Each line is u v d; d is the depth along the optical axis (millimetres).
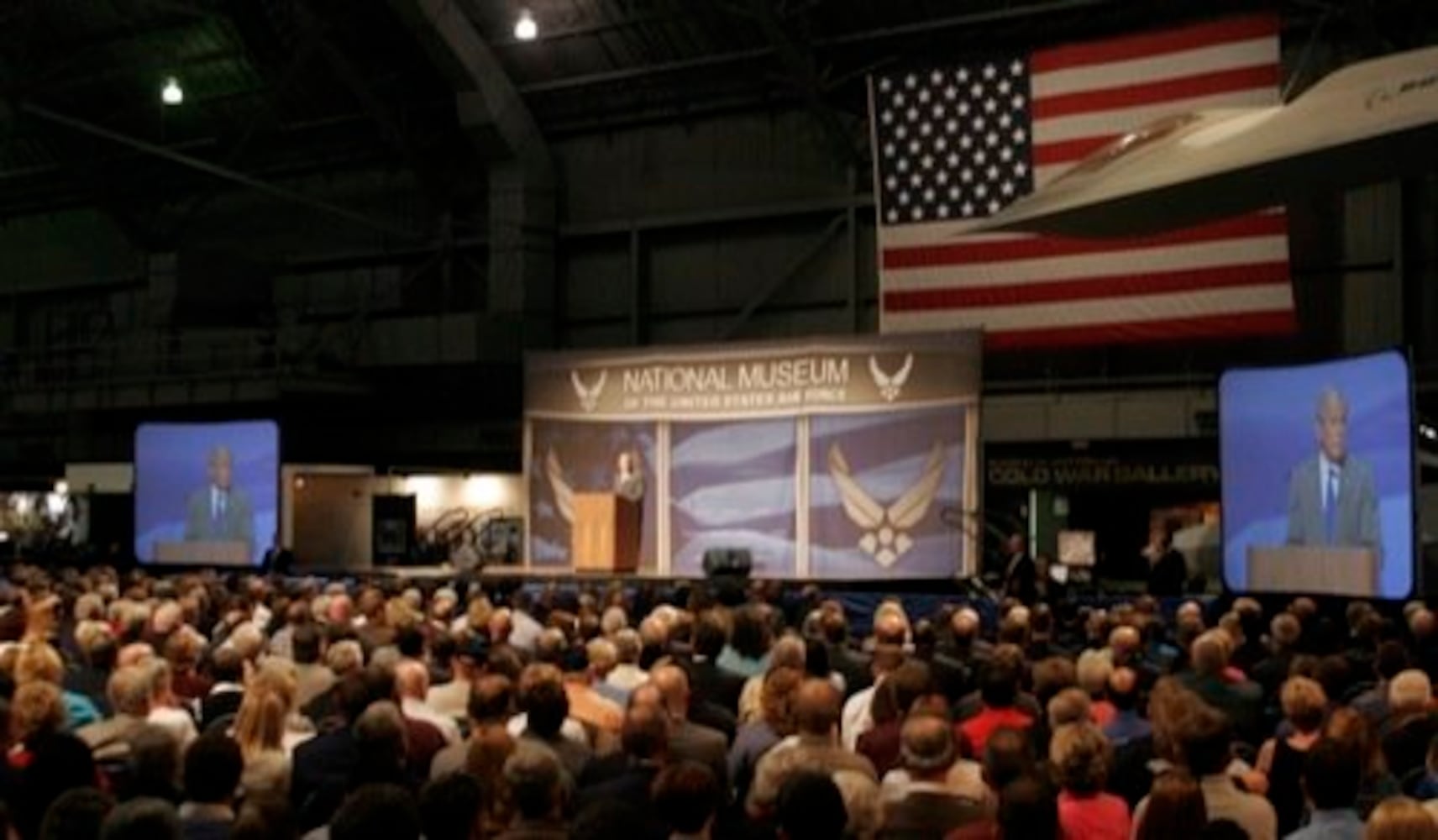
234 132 37656
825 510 23328
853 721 9125
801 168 32281
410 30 31656
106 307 43312
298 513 30422
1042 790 4820
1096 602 20016
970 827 5273
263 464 26266
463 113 33219
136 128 38875
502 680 7402
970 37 28516
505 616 11586
